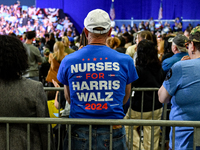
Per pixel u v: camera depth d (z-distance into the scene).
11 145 1.41
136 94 2.47
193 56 1.63
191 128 1.56
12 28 13.16
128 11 14.79
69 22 13.91
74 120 1.42
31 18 13.29
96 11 1.48
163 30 12.73
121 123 1.42
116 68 1.43
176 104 1.63
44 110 1.45
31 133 1.49
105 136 1.46
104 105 1.43
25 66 1.43
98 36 1.49
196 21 14.28
